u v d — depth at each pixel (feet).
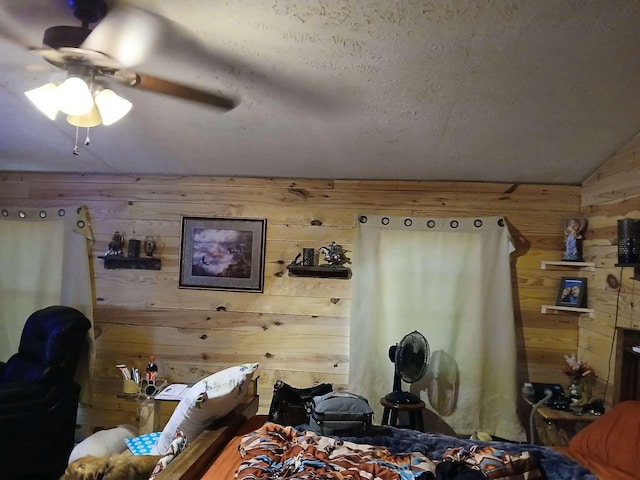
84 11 6.39
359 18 6.54
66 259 13.21
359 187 12.60
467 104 8.56
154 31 6.98
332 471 6.37
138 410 11.69
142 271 13.11
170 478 5.98
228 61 7.73
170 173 12.96
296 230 12.73
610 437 7.56
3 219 13.29
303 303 12.66
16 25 7.05
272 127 10.03
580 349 11.69
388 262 12.37
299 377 12.60
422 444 7.87
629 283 9.60
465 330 12.09
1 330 13.23
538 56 7.14
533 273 12.09
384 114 9.12
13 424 10.07
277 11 6.48
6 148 11.84
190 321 12.97
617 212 10.11
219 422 8.23
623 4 6.06
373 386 12.16
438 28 6.64
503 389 11.77
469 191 12.30
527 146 10.12
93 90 6.73
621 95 8.06
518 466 6.75
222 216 12.93
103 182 13.23
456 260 12.20
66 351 10.98
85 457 7.20
